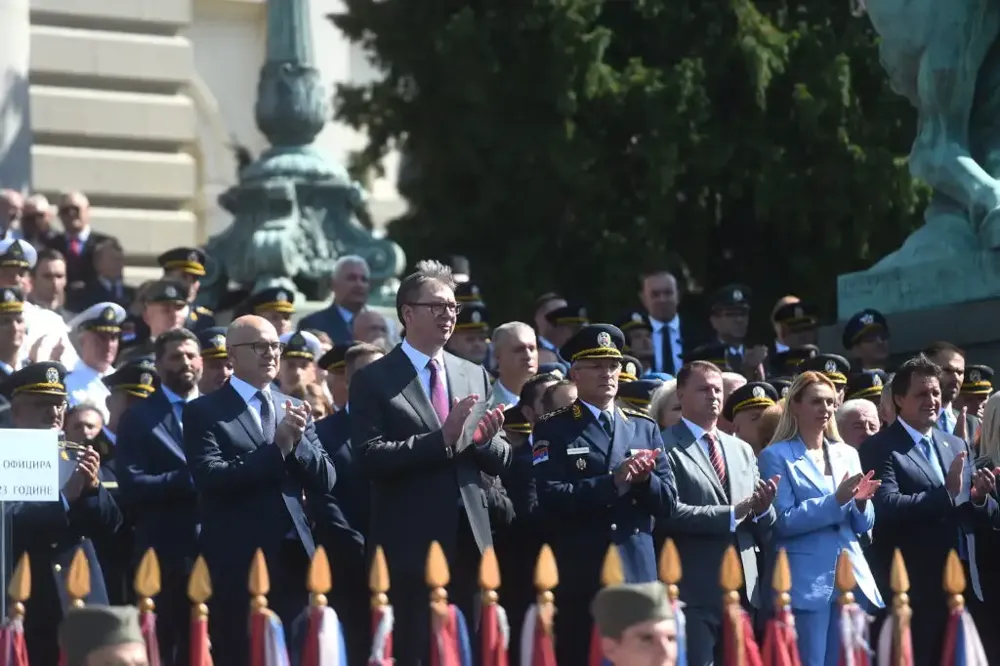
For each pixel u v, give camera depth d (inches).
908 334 2059.5
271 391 1459.2
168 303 1924.2
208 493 1402.6
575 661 1416.1
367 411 1378.0
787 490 1503.4
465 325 1943.9
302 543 1397.6
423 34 2945.4
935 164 2071.9
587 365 1455.5
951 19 2054.6
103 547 1514.5
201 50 3166.8
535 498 1455.5
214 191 3147.1
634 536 1425.9
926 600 1520.7
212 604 1392.7
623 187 2864.2
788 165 2812.5
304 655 1279.5
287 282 2422.5
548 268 2851.9
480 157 2876.5
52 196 2928.2
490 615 1293.1
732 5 2807.6
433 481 1357.0
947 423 1756.9
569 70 2792.8
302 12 2513.5
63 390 1460.4
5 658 1257.4
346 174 2524.6
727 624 1358.3
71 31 2962.6
